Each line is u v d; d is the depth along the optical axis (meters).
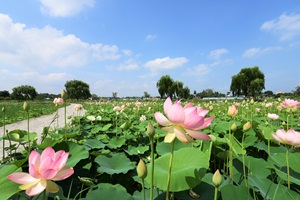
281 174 1.37
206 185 1.40
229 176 1.60
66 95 2.71
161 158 1.50
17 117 11.24
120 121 5.18
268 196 1.18
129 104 11.05
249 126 1.54
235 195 1.17
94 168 2.19
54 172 0.82
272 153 1.93
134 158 2.77
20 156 2.23
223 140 2.03
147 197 1.38
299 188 1.38
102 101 16.72
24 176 0.87
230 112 1.79
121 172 1.81
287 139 1.26
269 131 2.25
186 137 0.99
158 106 9.10
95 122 5.53
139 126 4.04
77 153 1.94
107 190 1.26
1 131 7.44
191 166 1.31
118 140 3.04
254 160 1.73
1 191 1.11
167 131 1.01
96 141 2.86
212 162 2.10
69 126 4.44
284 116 4.96
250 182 1.28
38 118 12.27
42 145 2.02
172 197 1.26
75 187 1.68
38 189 0.83
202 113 1.11
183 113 0.94
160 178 1.26
